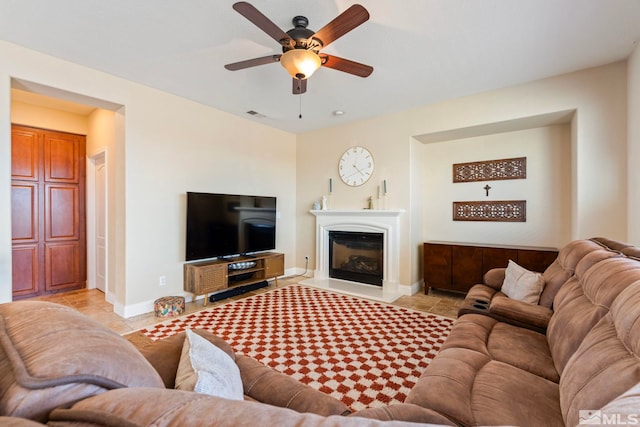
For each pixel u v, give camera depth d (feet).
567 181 11.74
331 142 16.29
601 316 4.03
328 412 3.06
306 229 17.40
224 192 13.88
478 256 12.32
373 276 14.83
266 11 6.86
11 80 8.48
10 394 1.66
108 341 2.30
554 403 3.69
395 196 14.07
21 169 12.56
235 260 13.30
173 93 11.78
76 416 1.58
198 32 7.74
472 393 3.90
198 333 4.72
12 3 6.61
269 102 12.69
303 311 11.36
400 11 6.87
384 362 7.59
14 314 2.49
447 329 9.68
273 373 3.94
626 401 1.77
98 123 13.14
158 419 1.57
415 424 1.57
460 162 14.14
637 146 8.41
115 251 11.34
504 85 10.96
